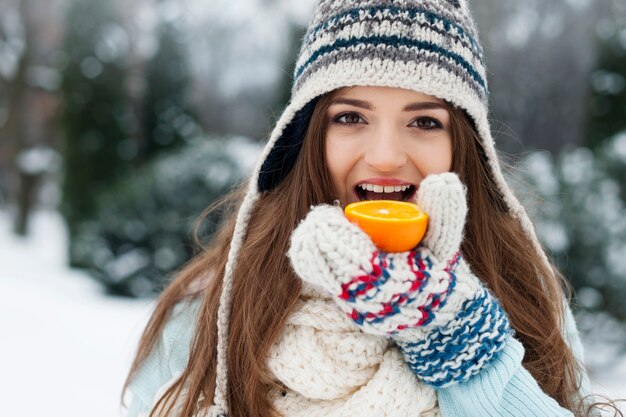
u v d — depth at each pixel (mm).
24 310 4914
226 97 12195
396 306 756
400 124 956
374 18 898
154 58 8414
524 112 7945
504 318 911
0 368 3770
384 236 763
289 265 1021
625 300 3756
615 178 4168
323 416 909
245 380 1022
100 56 7984
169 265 5477
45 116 11586
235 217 1460
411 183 993
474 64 975
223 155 5703
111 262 5629
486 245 1121
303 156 1071
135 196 5605
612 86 7020
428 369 876
